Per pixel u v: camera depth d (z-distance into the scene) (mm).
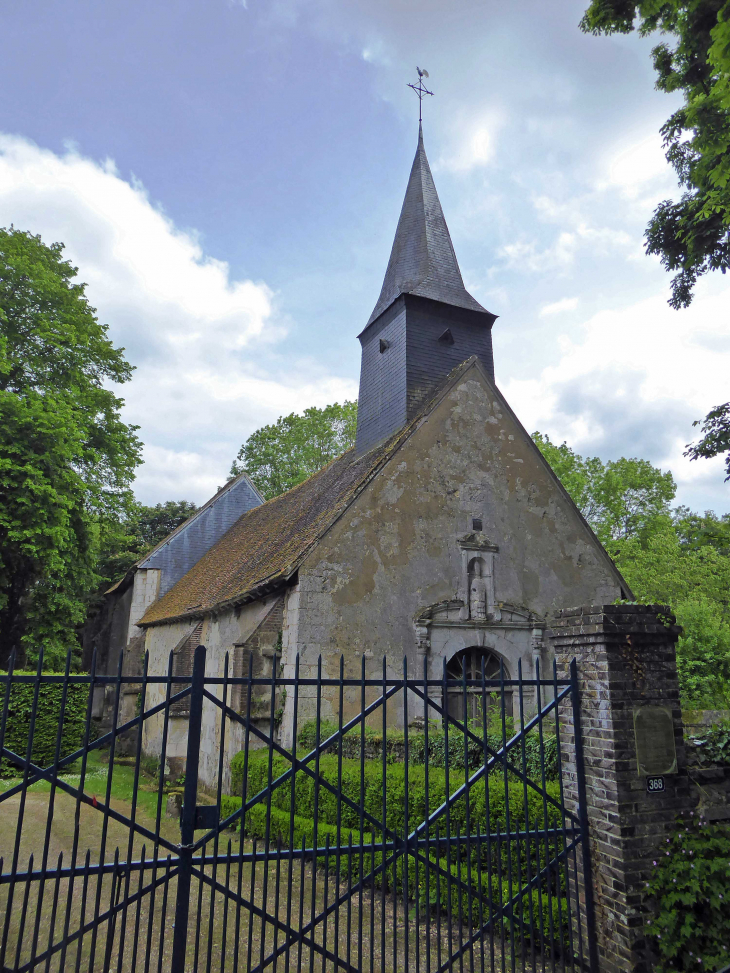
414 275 16781
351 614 11477
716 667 13523
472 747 7770
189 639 15750
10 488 17797
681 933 4445
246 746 3865
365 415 17219
